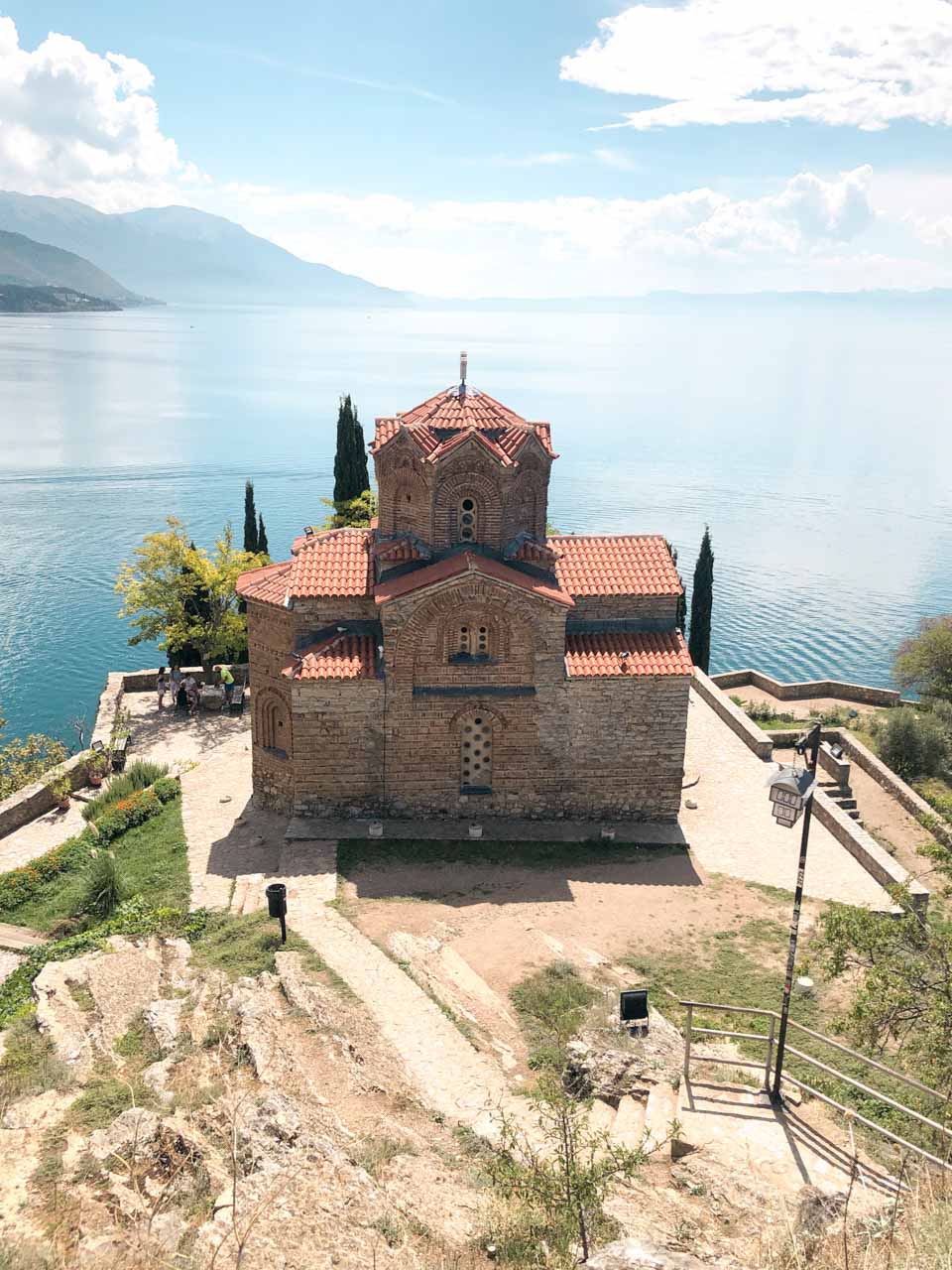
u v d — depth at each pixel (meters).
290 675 36.41
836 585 131.38
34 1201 16.53
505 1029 25.55
